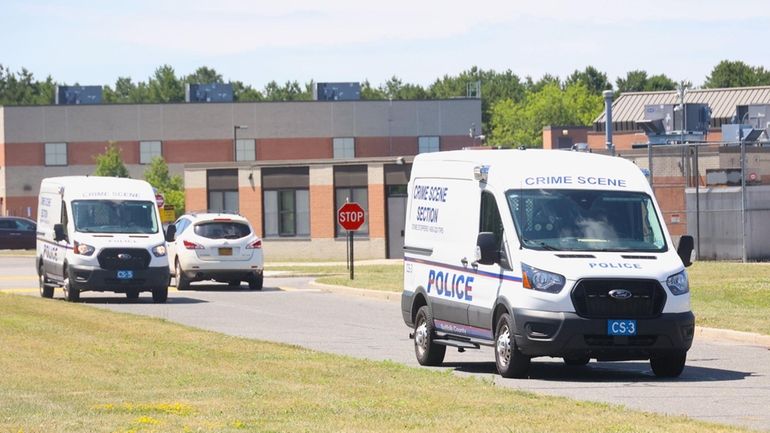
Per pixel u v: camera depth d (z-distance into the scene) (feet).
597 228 74.79
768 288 137.59
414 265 85.25
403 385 65.72
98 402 59.98
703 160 231.71
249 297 155.33
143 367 75.87
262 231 272.51
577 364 83.15
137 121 469.16
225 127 470.80
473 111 482.69
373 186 264.72
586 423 51.39
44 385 67.41
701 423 51.78
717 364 82.33
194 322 117.39
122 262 142.82
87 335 98.37
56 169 466.70
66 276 143.74
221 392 63.26
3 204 464.24
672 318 71.26
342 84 495.82
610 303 71.00
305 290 169.68
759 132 254.47
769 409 59.11
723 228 190.60
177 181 437.99
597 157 79.20
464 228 79.15
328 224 267.59
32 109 465.47
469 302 77.51
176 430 50.29
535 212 75.00
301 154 474.49
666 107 247.70
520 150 80.12
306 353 83.87
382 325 114.21
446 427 50.65
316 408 56.75
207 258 167.73
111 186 149.18
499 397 60.59
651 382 71.26
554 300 70.90
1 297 148.36
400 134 479.41
